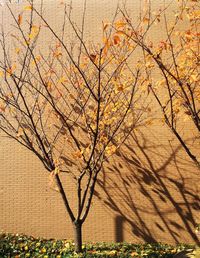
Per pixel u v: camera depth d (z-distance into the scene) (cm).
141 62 1140
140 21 1165
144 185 1256
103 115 1057
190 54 1012
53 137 1265
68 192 1264
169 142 1257
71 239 1247
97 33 1288
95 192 1264
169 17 1266
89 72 1180
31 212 1276
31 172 1285
